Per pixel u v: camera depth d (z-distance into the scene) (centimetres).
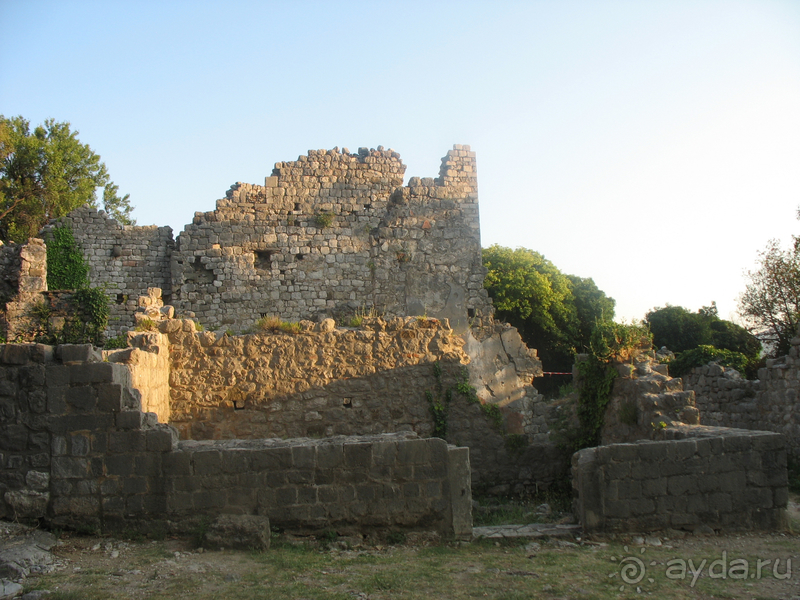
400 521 836
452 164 2969
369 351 1332
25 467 824
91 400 834
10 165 4150
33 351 841
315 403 1300
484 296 2864
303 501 826
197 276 2777
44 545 762
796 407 1664
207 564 719
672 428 1054
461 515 847
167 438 828
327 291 2820
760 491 904
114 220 2905
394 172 2983
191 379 1282
